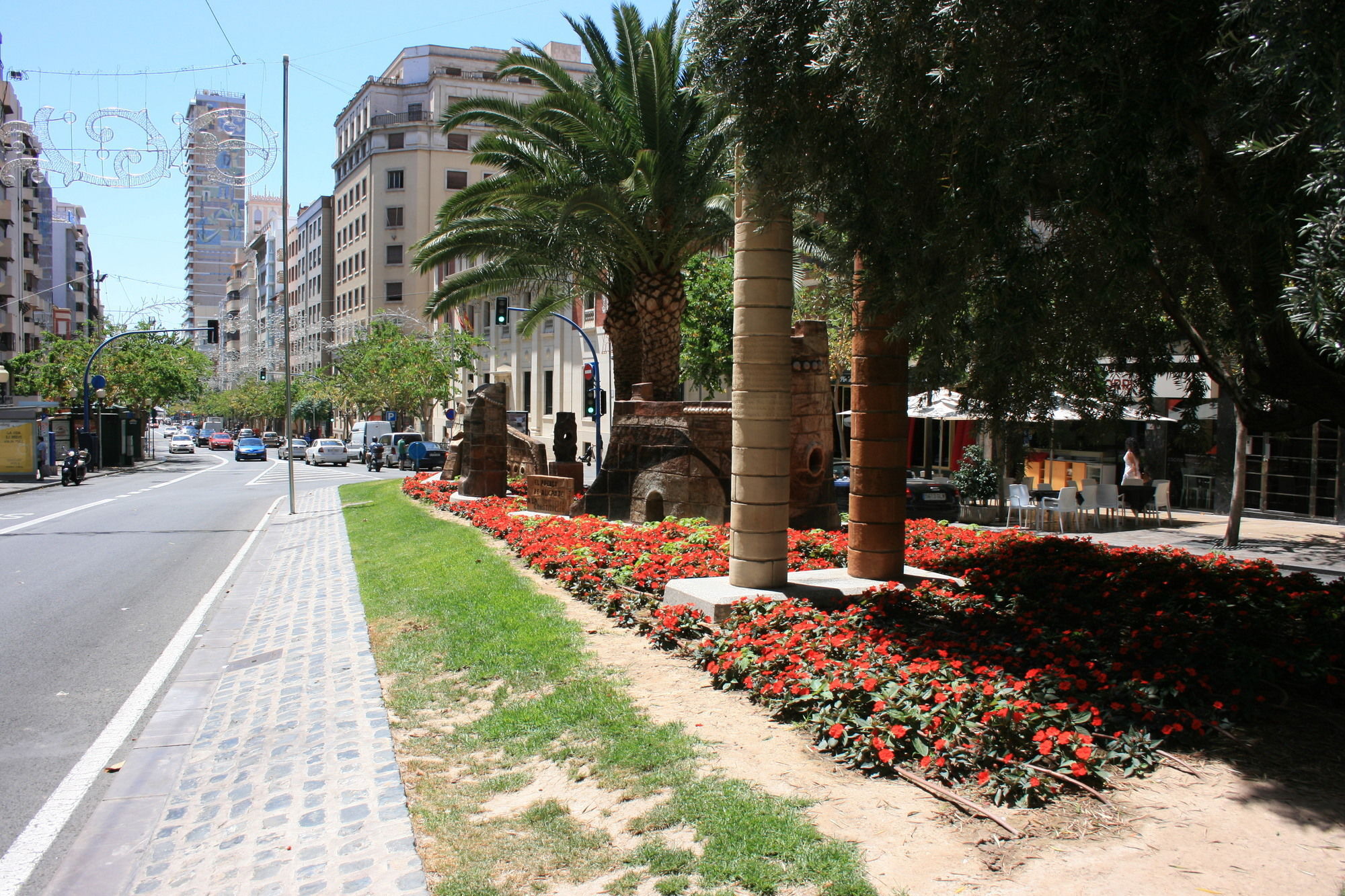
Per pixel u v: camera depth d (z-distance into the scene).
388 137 72.62
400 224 72.56
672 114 15.58
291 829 4.53
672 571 8.94
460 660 7.02
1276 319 5.24
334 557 14.48
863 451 8.64
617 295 18.03
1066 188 5.75
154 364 59.41
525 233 17.61
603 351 39.94
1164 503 18.28
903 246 6.06
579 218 15.95
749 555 8.02
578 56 69.44
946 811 4.05
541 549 11.03
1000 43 5.38
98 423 51.03
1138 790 4.22
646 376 16.88
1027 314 5.50
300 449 67.25
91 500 29.14
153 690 7.64
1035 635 6.25
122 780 5.68
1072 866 3.57
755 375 7.96
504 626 7.89
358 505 23.48
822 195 6.71
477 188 16.89
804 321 12.17
